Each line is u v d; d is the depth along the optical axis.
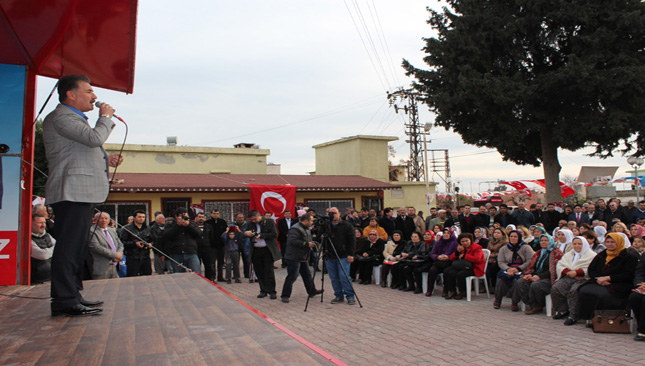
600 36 16.72
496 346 6.14
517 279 8.36
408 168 37.78
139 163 20.09
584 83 16.31
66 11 3.39
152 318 2.79
